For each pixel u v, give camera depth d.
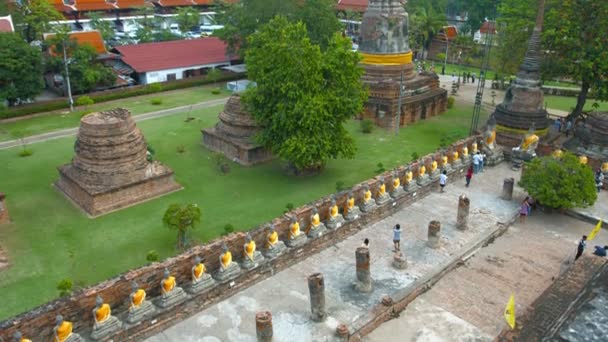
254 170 42.25
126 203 35.72
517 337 16.20
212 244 23.50
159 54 72.56
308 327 21.08
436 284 24.75
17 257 29.20
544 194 30.70
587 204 31.97
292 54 36.28
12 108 55.41
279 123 37.38
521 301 23.50
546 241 29.03
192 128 52.34
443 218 30.70
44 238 31.30
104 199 34.72
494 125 39.56
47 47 61.47
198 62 73.25
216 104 61.81
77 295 19.77
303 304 22.61
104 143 34.69
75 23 95.62
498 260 26.95
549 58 47.47
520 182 32.47
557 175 31.09
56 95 63.38
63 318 19.36
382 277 24.59
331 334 20.69
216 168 42.47
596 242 28.94
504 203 32.88
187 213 29.25
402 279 24.42
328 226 27.67
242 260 24.45
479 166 37.91
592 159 38.69
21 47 54.19
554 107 62.16
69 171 36.94
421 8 96.56
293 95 36.19
